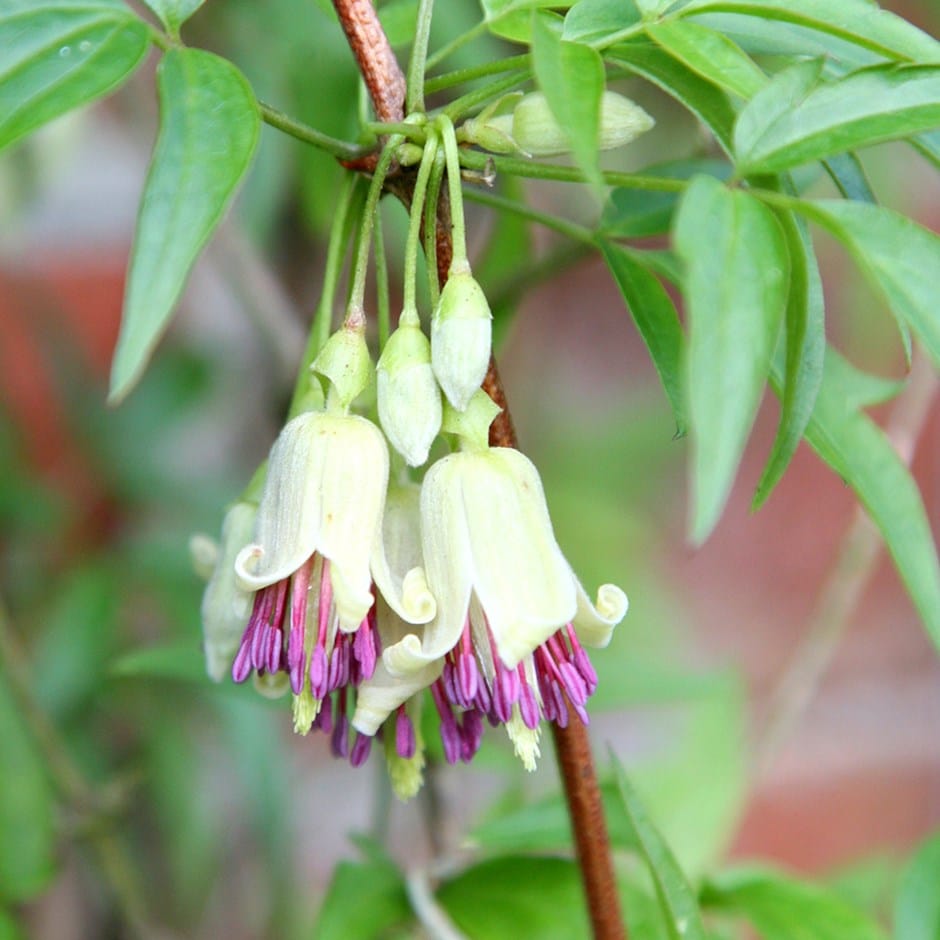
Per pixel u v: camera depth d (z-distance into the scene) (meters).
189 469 0.55
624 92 0.49
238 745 0.48
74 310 0.61
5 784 0.42
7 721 0.42
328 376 0.31
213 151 0.29
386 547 0.32
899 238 0.29
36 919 0.49
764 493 0.30
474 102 0.31
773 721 0.44
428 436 0.30
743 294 0.28
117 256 0.61
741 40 0.32
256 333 0.48
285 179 0.45
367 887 0.36
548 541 0.31
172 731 0.50
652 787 0.43
